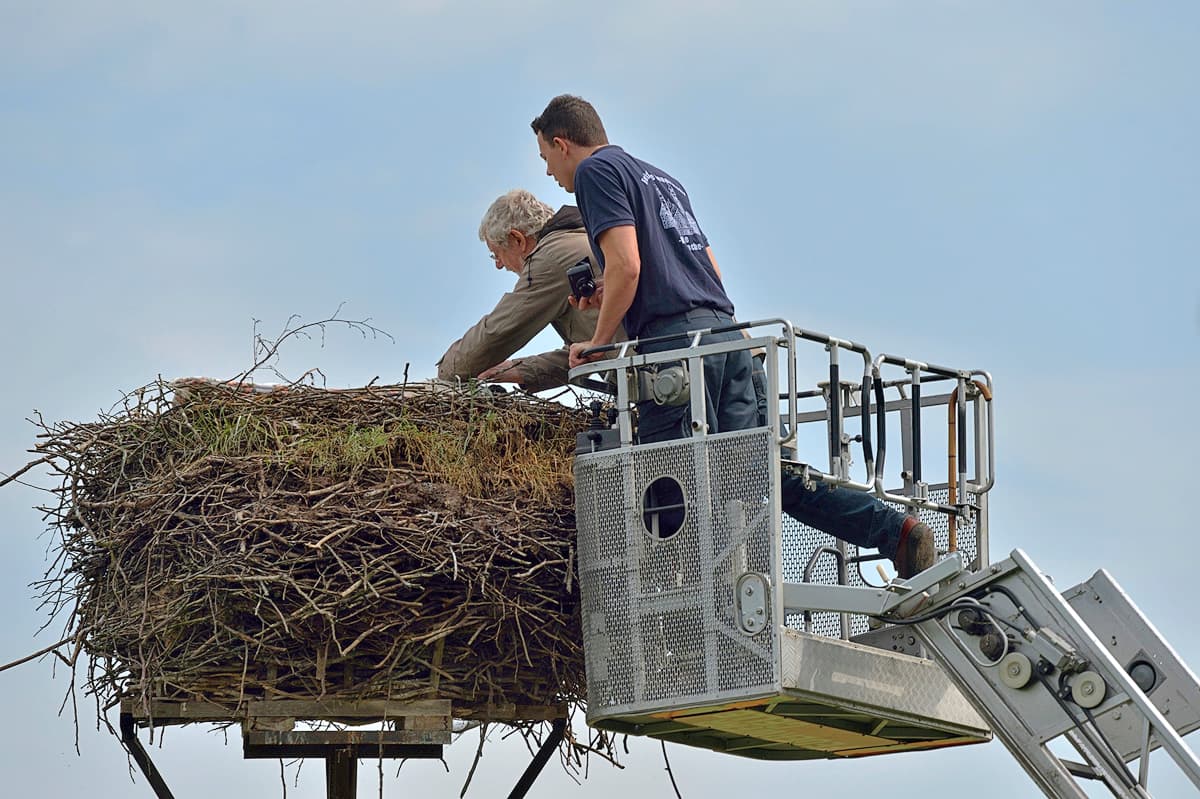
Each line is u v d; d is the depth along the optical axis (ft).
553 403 63.00
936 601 52.03
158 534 57.00
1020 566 50.98
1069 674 49.85
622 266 54.54
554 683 58.80
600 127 60.34
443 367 65.46
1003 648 50.62
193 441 59.93
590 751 60.54
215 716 57.47
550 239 63.62
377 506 56.59
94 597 60.44
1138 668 53.98
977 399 60.54
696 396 52.65
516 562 56.80
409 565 56.29
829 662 53.01
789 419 51.83
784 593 53.16
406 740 57.41
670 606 52.31
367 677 57.67
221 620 55.77
